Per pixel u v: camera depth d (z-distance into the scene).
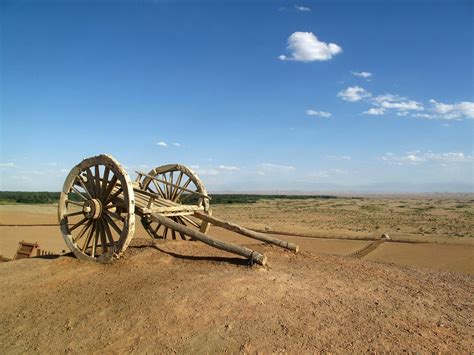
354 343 5.38
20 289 7.80
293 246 9.86
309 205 63.16
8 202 56.06
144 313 6.32
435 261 14.44
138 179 11.21
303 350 5.22
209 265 8.32
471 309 6.91
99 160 8.91
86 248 9.61
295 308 6.32
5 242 21.05
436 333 5.79
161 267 8.27
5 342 6.27
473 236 22.55
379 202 76.25
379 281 8.14
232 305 6.32
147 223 11.52
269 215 43.19
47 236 23.19
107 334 6.02
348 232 25.22
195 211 10.66
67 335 6.19
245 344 5.36
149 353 5.46
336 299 6.81
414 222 33.81
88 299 7.14
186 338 5.64
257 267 8.06
